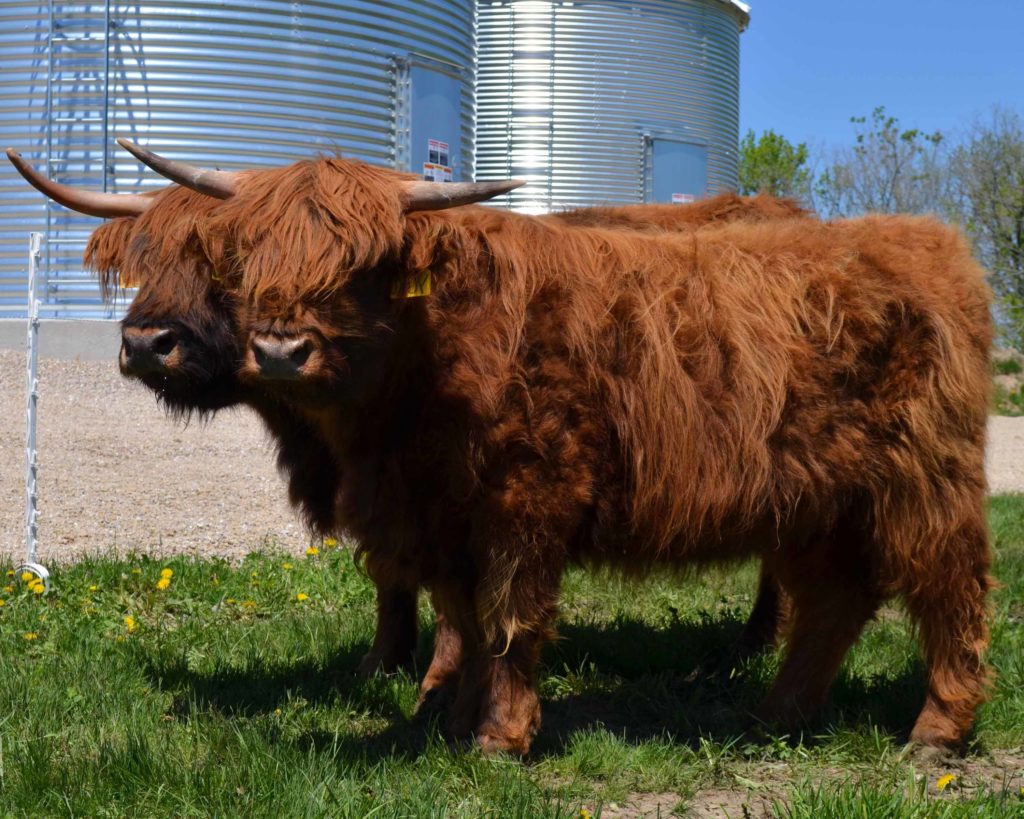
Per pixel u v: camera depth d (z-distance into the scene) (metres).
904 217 5.12
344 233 3.67
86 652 5.28
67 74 17.09
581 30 23.91
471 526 4.24
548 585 4.28
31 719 4.32
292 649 5.66
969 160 24.95
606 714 5.12
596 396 4.25
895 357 4.61
